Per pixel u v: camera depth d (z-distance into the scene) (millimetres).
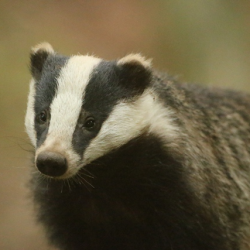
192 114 10836
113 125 9508
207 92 12125
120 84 9703
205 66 22922
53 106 9227
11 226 18312
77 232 10812
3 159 19609
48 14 24000
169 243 10203
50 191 10461
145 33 24500
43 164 8727
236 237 10578
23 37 22656
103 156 9609
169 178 9945
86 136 9242
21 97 20656
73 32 24078
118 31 24766
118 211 10430
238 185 11016
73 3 25062
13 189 19172
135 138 9773
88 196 10297
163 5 24484
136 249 10680
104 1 25547
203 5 22844
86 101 9305
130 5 26031
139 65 9820
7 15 22812
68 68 9578
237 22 22531
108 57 23859
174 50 23641
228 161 11094
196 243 10102
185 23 23375
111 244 10859
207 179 10250
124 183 10062
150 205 10141
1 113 20234
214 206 10227
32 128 9625
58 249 11469
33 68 10328
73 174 9094
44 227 11148
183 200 9930
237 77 22266
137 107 9805
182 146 10023
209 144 10828
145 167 9953
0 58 21453
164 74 11219
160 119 10023
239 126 12000
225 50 22672
